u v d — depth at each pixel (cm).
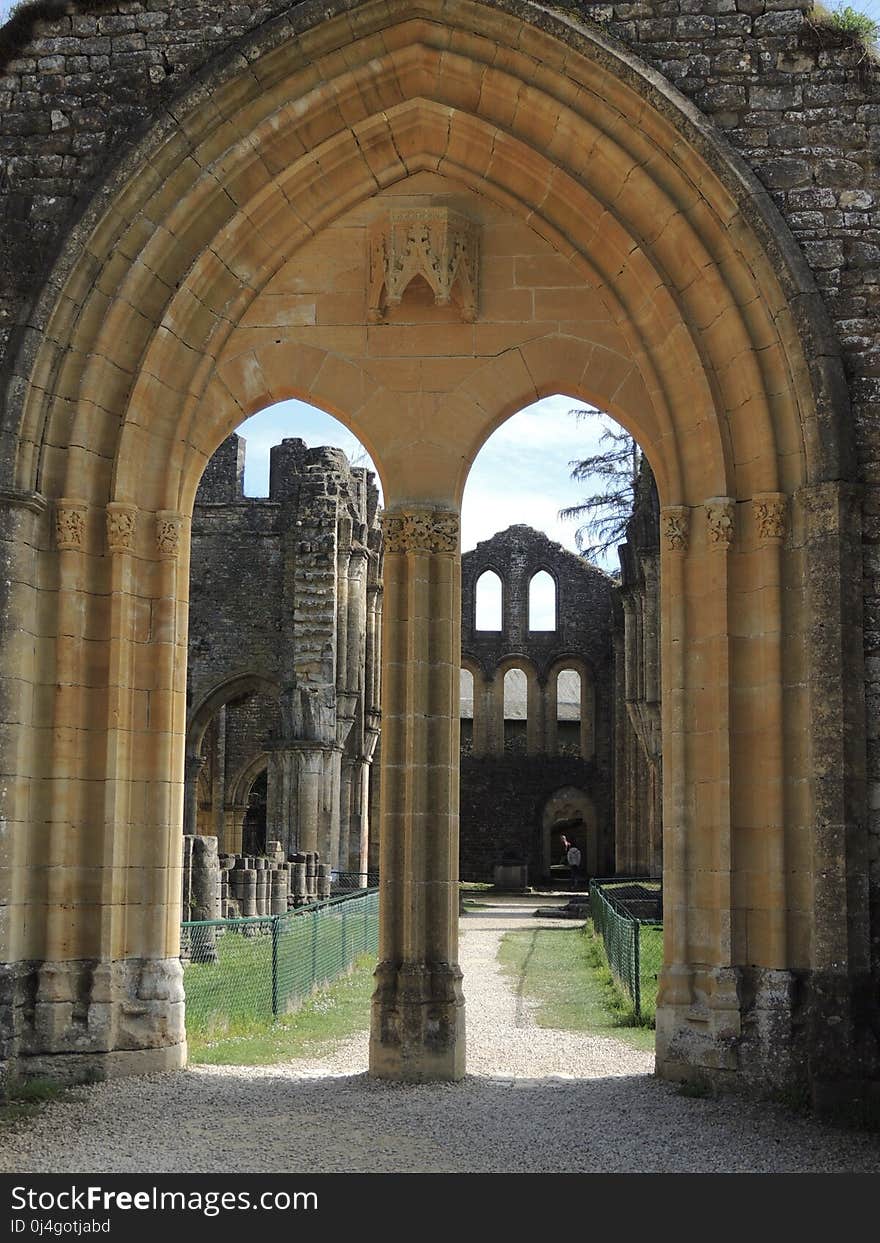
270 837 3491
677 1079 1155
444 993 1198
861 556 1120
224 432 1302
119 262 1220
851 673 1099
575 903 3853
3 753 1148
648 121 1189
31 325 1195
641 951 2180
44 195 1235
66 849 1185
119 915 1198
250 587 4009
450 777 1228
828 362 1133
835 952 1074
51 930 1173
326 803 3469
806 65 1191
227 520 4038
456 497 1271
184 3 1250
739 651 1175
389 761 1228
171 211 1226
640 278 1228
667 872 1197
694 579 1212
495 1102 1096
